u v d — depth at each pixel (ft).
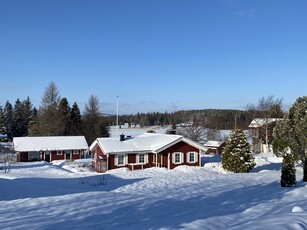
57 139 192.65
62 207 46.55
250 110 238.48
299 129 79.20
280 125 83.56
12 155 175.63
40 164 154.81
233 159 102.94
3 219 39.34
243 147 104.42
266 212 40.22
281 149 81.82
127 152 127.85
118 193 61.87
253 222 31.81
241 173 98.94
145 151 130.52
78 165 150.20
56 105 249.55
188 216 39.40
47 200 53.47
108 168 126.21
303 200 49.55
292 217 32.32
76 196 57.41
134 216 40.04
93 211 43.29
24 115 326.65
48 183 84.33
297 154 79.87
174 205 47.50
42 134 234.38
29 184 81.41
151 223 35.32
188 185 71.92
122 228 33.55
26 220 38.34
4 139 305.32
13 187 74.74
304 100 81.97
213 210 43.55
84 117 270.67
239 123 343.05
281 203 47.32
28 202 52.03
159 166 128.57
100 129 264.11
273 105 209.97
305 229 28.17
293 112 82.12
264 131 201.46
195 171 103.24
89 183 82.94
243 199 52.65
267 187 67.00
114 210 43.88
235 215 38.68
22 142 184.34
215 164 123.65
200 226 32.65
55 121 239.50
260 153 183.73
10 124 322.14
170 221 35.96
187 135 225.15
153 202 50.11
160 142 134.21
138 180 84.94
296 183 73.67
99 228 33.96
